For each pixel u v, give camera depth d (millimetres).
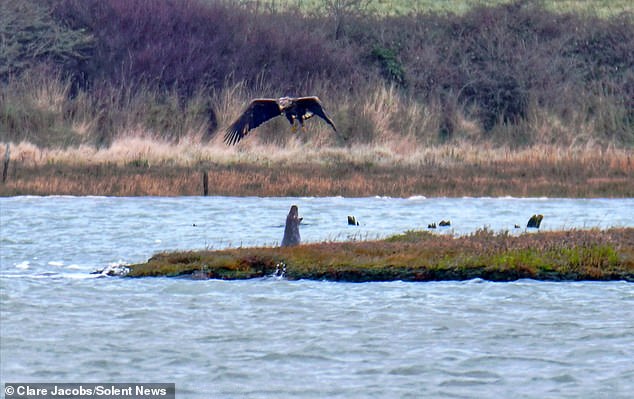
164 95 95312
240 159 82938
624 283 43156
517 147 96125
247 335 36031
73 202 69375
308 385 30969
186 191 73688
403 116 95562
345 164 82875
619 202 72375
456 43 109188
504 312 38750
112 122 91125
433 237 49844
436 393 30219
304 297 41125
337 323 37500
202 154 83438
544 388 30641
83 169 78250
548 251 45219
